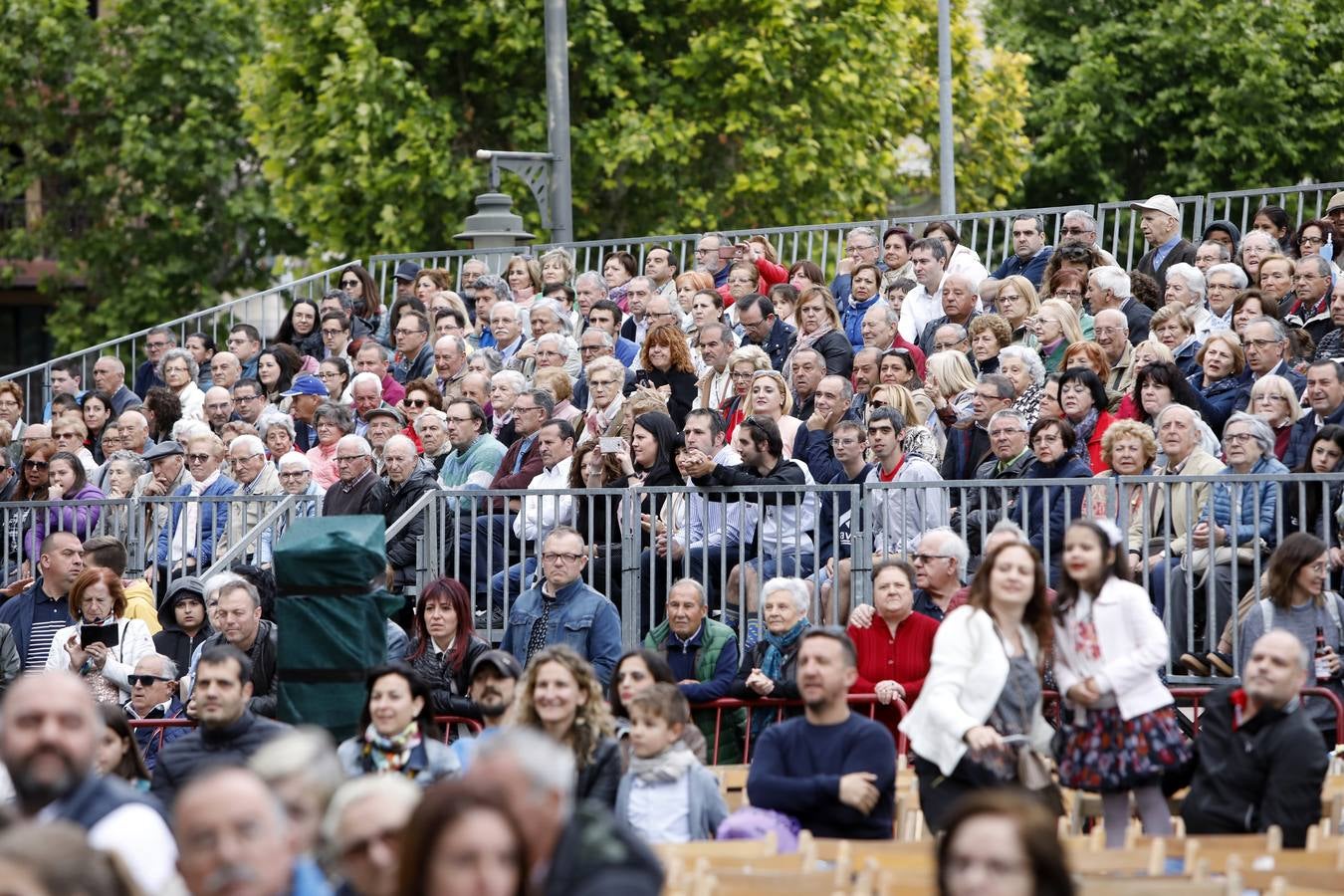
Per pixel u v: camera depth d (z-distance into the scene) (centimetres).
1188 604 1605
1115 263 2309
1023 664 1284
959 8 4456
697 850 1179
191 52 5066
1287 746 1252
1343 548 1591
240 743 1418
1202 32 4488
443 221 4038
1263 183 4422
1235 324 2069
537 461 2059
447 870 737
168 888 973
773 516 1777
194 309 5106
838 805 1310
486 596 1888
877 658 1590
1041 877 778
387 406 2391
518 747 805
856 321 2425
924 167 4650
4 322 5628
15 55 5059
